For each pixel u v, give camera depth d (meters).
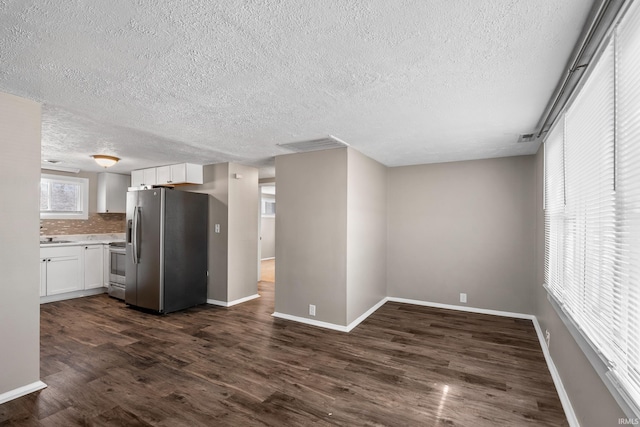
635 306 1.24
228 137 3.31
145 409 2.15
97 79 1.96
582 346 1.76
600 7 1.23
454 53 1.64
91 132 3.13
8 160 2.21
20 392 2.27
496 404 2.23
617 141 1.36
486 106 2.38
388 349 3.16
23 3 1.25
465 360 2.92
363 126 2.90
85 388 2.40
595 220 1.72
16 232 2.26
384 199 4.90
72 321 4.01
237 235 4.91
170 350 3.11
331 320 3.77
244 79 1.95
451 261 4.61
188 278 4.61
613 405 1.42
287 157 4.16
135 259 4.44
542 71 1.82
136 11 1.31
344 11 1.30
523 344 3.29
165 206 4.35
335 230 3.77
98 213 6.02
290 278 4.10
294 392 2.37
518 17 1.34
